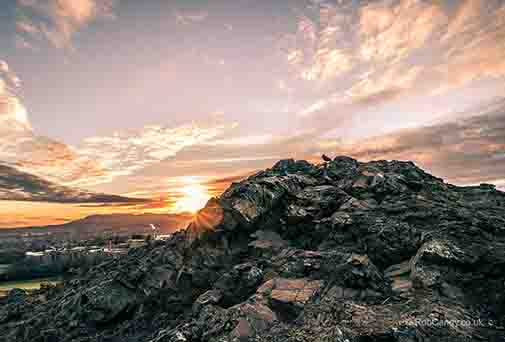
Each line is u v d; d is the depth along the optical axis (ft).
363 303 60.75
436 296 59.98
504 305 56.54
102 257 392.88
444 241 72.08
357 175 119.14
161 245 124.67
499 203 100.58
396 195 104.94
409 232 80.53
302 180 117.19
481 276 63.46
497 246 70.38
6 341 91.50
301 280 71.87
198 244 100.94
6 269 384.88
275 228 102.27
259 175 131.54
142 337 78.64
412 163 134.72
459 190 116.47
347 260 72.38
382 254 78.84
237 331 58.08
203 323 64.95
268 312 62.13
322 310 59.57
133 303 91.40
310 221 98.48
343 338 49.57
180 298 89.97
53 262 414.21
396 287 65.62
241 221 100.58
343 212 95.76
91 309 89.40
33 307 117.50
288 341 52.80
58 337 84.74
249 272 79.10
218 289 78.95
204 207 107.14
